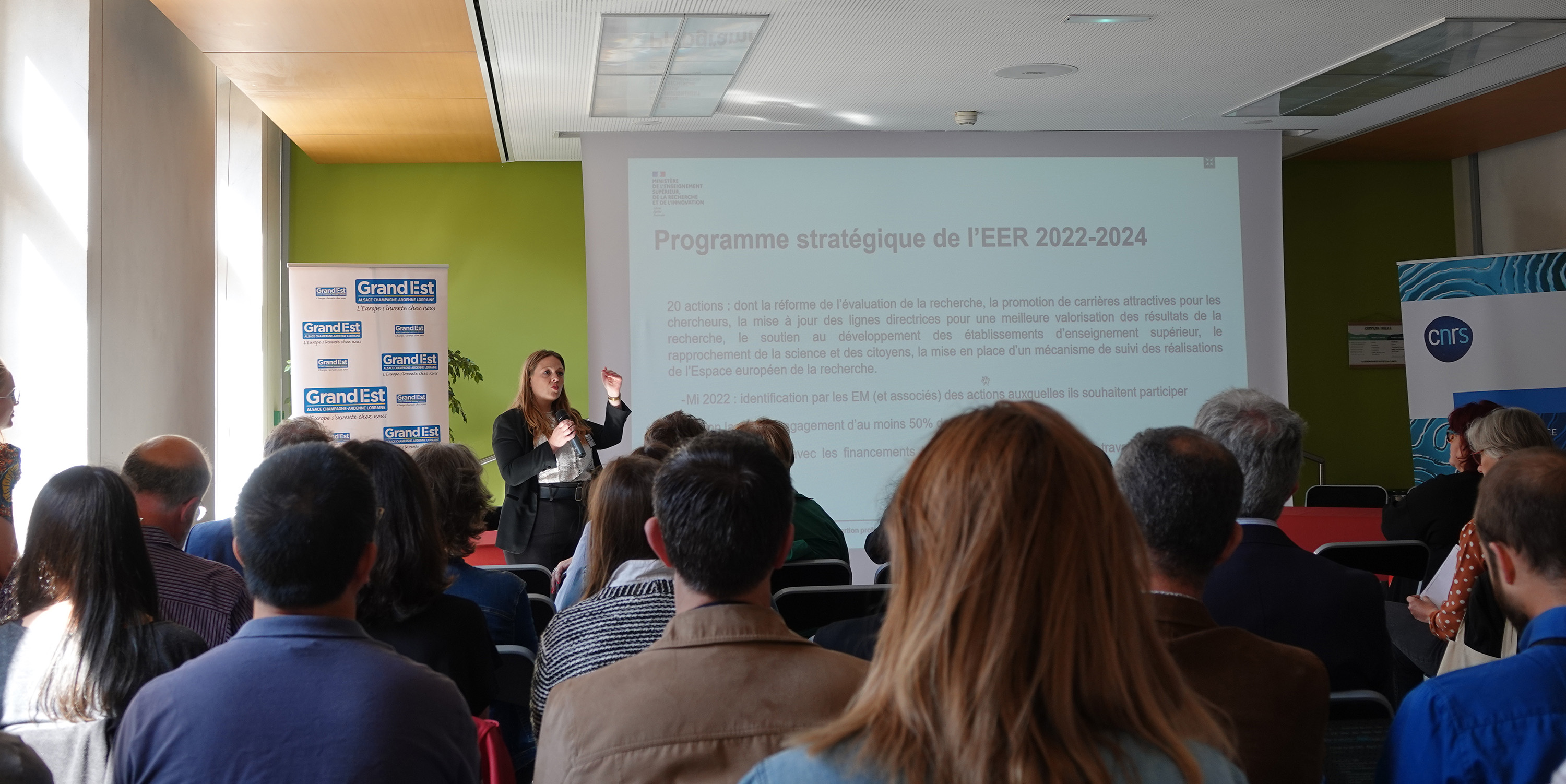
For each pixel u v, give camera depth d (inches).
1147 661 30.2
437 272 244.1
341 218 309.4
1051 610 27.9
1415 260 316.5
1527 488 52.0
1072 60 219.5
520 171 315.9
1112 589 28.9
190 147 209.5
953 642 28.0
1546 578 51.6
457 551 91.5
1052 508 28.7
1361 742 62.7
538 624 106.4
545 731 46.2
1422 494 143.3
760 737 43.7
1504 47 219.5
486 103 253.4
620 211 260.7
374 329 239.9
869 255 264.2
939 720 27.4
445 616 73.3
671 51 209.2
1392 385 339.9
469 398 313.7
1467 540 95.0
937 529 29.3
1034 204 269.4
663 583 70.9
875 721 28.4
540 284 316.2
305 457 51.6
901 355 263.9
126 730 48.0
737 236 261.6
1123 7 191.5
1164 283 272.2
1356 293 338.3
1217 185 276.2
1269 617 66.4
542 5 184.7
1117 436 268.7
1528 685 48.0
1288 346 337.7
